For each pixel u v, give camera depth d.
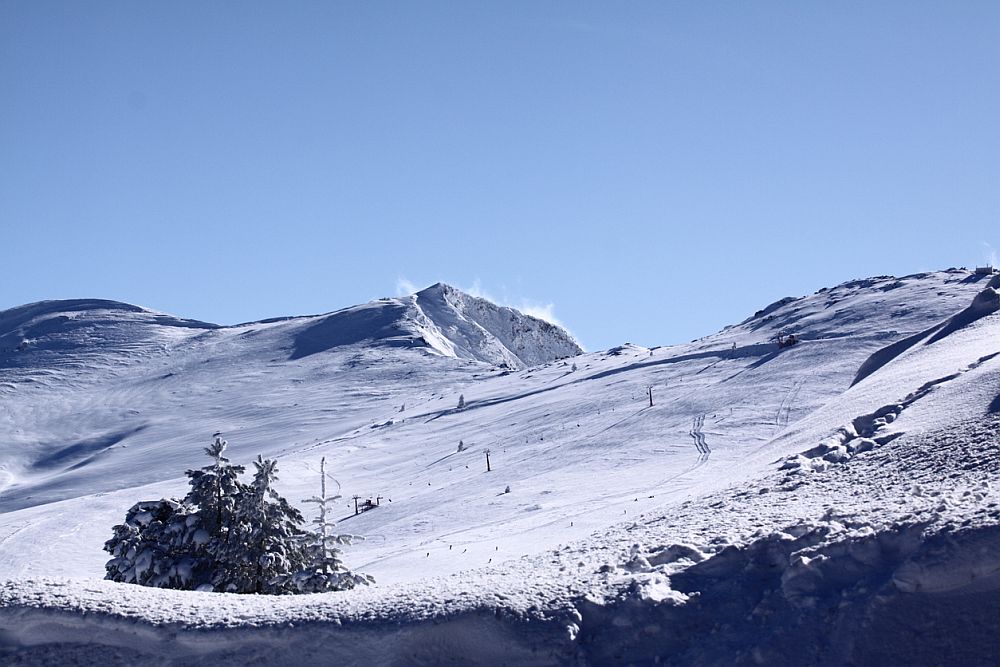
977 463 11.35
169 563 22.94
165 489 88.50
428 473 87.00
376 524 63.72
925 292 119.25
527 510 55.56
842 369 89.00
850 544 8.78
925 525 8.63
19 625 9.30
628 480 61.00
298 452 120.81
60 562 62.00
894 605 8.01
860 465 13.42
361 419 159.88
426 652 8.61
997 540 7.99
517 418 108.88
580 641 8.55
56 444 188.75
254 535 22.98
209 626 9.02
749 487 14.05
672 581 9.19
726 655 8.15
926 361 22.98
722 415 79.31
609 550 11.12
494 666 8.44
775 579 8.92
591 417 95.06
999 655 7.34
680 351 131.38
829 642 7.96
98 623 9.16
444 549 44.38
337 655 8.66
